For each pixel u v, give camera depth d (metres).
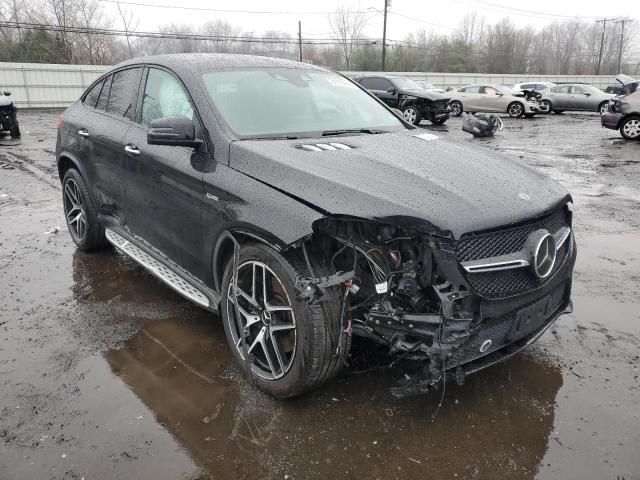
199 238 3.23
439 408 2.84
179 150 3.43
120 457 2.48
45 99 28.67
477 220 2.47
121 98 4.34
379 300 2.58
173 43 48.66
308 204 2.57
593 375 3.15
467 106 24.52
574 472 2.41
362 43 53.59
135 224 4.04
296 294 2.58
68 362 3.26
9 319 3.80
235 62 3.91
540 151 12.61
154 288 4.36
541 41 78.69
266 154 2.92
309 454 2.51
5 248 5.28
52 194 7.57
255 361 2.99
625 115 14.75
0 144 12.99
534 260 2.58
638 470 2.41
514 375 3.15
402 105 19.64
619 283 4.51
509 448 2.56
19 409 2.81
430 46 63.16
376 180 2.65
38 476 2.36
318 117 3.71
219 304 3.18
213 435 2.63
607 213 6.75
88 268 4.77
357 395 2.93
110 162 4.20
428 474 2.40
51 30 38.66
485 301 2.49
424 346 2.47
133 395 2.95
